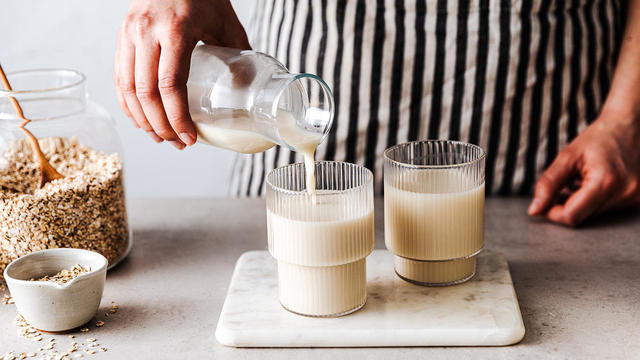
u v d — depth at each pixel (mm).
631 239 1041
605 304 863
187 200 1255
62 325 812
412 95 1227
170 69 802
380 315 827
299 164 859
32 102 929
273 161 1311
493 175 1279
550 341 790
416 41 1193
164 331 827
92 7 1733
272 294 884
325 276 812
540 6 1183
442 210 855
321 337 789
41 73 1015
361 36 1196
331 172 857
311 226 788
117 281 952
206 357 774
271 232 825
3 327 843
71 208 913
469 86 1217
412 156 921
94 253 860
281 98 788
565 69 1220
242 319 822
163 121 861
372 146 1263
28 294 789
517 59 1199
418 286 904
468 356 767
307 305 824
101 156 1001
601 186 1063
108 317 860
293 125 799
